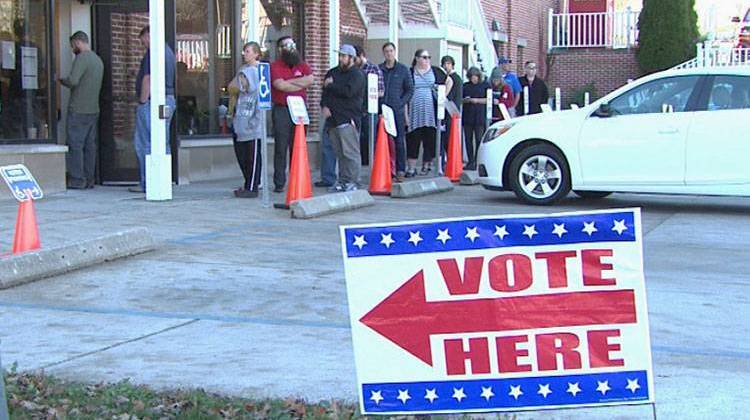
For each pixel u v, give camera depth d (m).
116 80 12.94
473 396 3.77
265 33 15.69
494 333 3.74
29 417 4.31
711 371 5.16
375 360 3.83
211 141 14.38
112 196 11.87
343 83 11.95
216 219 10.18
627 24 29.05
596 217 3.69
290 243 8.88
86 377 5.05
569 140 11.58
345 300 6.77
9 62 11.38
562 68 29.64
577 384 3.71
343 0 18.91
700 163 10.99
